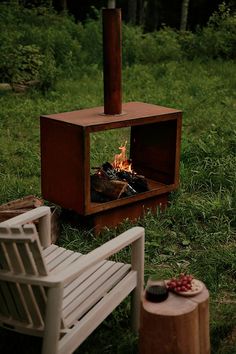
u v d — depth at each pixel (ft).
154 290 10.08
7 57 38.27
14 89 36.96
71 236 16.21
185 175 20.66
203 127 28.68
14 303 9.63
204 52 52.37
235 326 11.90
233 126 27.17
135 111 16.96
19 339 11.25
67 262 11.86
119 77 16.16
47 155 16.40
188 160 22.29
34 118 30.73
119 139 26.94
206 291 10.35
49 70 38.09
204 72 44.24
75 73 42.83
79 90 37.93
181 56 51.72
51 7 60.08
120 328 11.80
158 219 17.38
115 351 11.06
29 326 9.71
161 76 43.24
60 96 35.81
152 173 18.65
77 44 48.37
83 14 80.89
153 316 9.69
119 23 15.70
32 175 22.15
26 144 26.05
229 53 52.39
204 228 16.94
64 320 9.43
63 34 48.73
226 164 21.20
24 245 8.70
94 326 10.12
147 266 14.80
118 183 16.35
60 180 16.14
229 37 52.95
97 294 10.58
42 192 16.89
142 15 82.23
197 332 9.95
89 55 48.73
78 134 15.07
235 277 14.14
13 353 10.89
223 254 14.90
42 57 40.63
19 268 9.09
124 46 50.26
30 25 52.13
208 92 36.88
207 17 80.18
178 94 36.17
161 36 55.16
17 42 44.83
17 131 28.40
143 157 18.85
